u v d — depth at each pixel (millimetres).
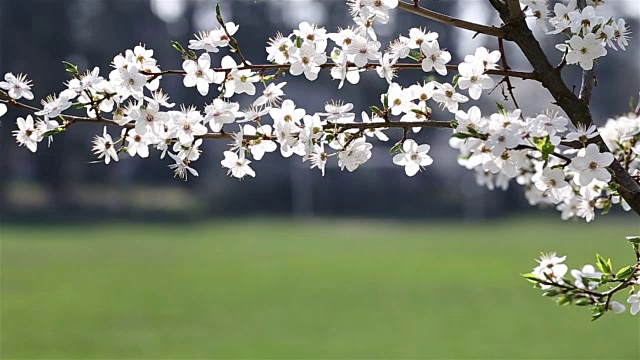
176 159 2580
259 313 23406
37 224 54219
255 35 53094
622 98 61125
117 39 60500
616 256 34188
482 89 2510
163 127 2566
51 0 58312
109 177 65000
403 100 2555
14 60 58812
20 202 60656
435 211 62125
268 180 63469
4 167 59125
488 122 2314
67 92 2553
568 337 19469
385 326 21359
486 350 18078
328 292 27547
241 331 20547
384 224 56688
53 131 2572
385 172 62969
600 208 3084
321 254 39344
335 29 3033
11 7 57844
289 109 2543
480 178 3857
